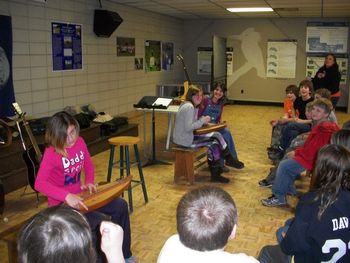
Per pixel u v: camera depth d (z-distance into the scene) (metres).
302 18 9.79
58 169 2.32
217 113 4.79
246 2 7.16
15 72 4.96
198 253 1.11
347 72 9.61
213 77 8.80
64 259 0.80
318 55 9.82
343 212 1.56
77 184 2.47
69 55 6.05
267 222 3.23
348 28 9.48
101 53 6.98
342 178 1.61
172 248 1.16
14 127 4.05
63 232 0.82
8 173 3.94
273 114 8.94
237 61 10.52
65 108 5.75
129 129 6.00
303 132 4.52
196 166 4.47
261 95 10.48
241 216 3.34
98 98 7.01
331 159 1.63
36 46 5.30
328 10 8.16
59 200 2.20
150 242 2.88
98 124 5.50
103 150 5.51
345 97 9.68
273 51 10.17
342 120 8.41
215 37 8.88
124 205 2.46
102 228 1.07
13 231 2.10
